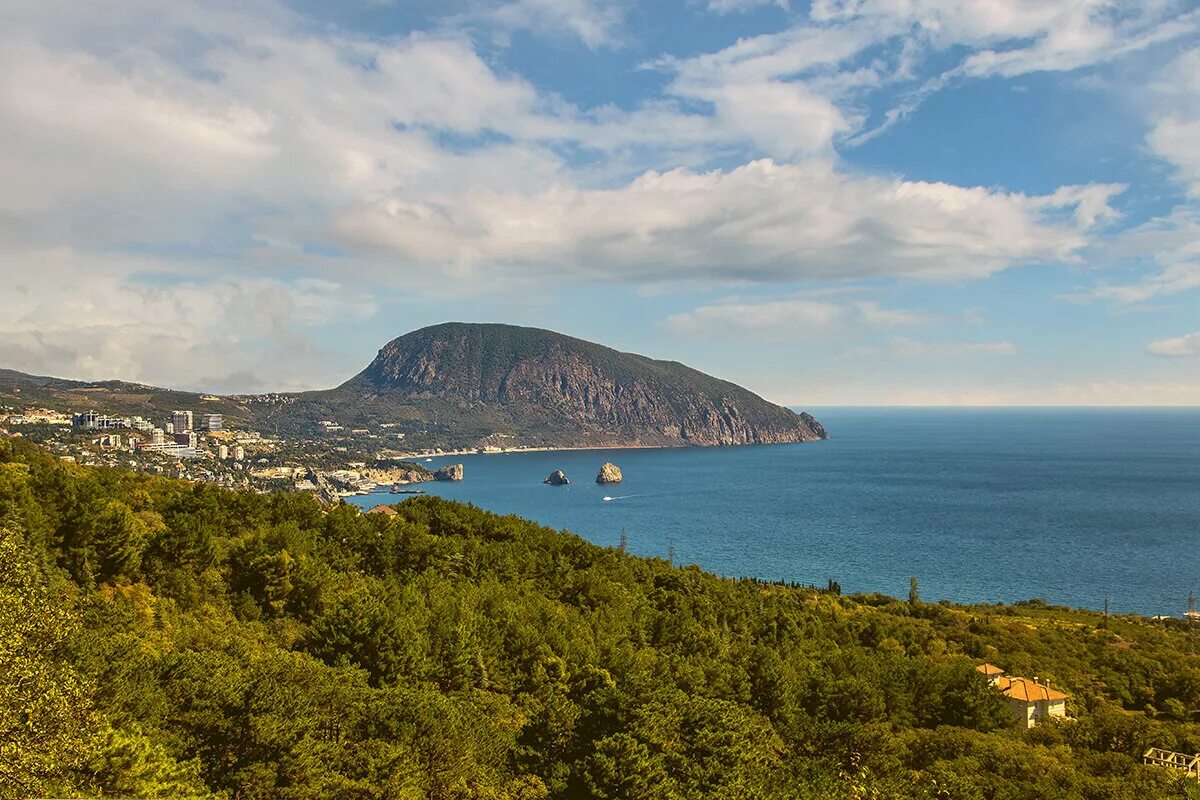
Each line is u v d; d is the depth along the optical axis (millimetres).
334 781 34375
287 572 68062
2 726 24672
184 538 67062
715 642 74250
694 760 39375
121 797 27516
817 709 64312
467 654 56281
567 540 103125
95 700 33562
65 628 32906
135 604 57156
